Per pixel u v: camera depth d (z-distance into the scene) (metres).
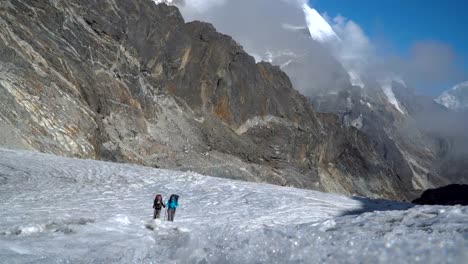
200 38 89.06
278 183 73.81
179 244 7.29
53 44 56.91
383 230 7.51
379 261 4.80
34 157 34.72
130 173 33.72
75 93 53.66
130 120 63.53
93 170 33.34
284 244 5.89
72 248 10.15
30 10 56.81
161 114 72.38
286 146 87.50
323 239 5.93
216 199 28.09
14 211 17.77
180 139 70.06
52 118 46.22
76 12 65.00
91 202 23.75
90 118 51.66
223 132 80.62
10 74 46.00
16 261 8.11
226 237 6.74
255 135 87.06
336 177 107.62
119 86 64.62
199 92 84.69
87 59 62.03
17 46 49.97
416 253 4.74
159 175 33.94
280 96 98.94
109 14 70.25
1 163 30.98
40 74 49.62
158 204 19.84
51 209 19.84
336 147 115.06
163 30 82.88
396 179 136.88
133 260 7.38
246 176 69.50
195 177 34.41
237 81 89.44
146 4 82.56
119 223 15.31
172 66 82.38
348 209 29.44
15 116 42.44
